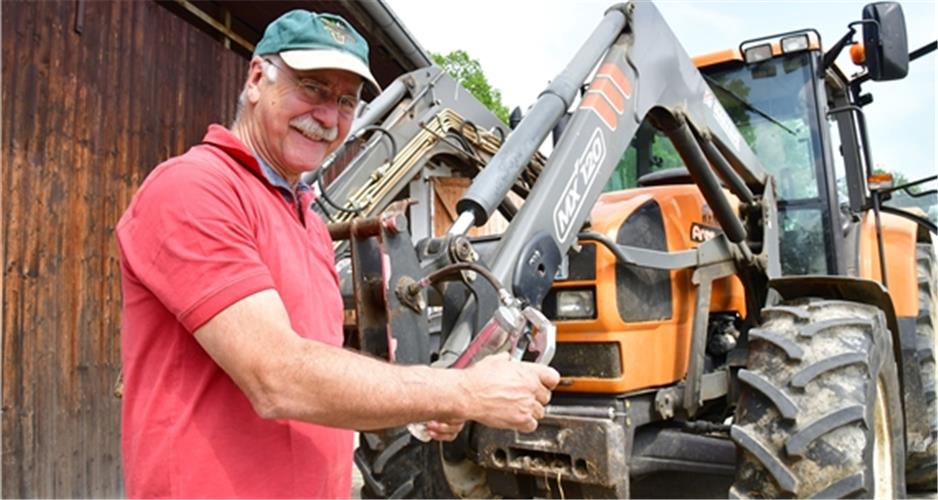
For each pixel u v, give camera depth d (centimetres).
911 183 380
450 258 203
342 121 160
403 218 181
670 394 299
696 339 307
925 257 470
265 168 153
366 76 152
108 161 411
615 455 241
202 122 492
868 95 429
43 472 364
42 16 371
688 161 302
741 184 325
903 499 283
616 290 286
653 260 289
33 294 362
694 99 304
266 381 124
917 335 434
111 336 409
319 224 171
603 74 267
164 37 458
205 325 126
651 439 302
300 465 143
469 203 214
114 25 418
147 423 135
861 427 240
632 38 279
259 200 143
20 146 357
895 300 411
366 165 334
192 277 127
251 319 126
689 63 307
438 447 310
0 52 347
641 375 290
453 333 204
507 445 260
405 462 299
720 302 347
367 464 304
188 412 134
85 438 390
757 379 250
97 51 405
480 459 269
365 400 127
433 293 221
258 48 155
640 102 275
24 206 359
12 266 352
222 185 136
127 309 141
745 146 339
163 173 136
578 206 244
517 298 214
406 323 177
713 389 318
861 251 408
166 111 458
